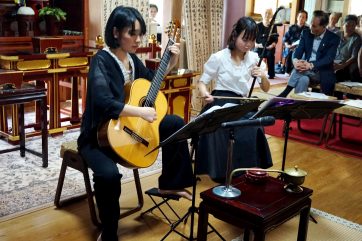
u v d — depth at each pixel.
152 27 5.50
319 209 3.06
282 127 5.19
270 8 8.41
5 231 2.51
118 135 2.35
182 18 5.55
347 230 2.78
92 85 2.35
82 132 2.48
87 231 2.57
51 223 2.64
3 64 3.88
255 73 3.00
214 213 2.03
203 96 3.00
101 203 2.32
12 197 2.93
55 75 4.18
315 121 5.50
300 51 5.36
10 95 3.14
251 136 3.02
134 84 2.47
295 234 2.69
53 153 3.85
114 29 2.42
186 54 5.45
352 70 5.97
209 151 3.06
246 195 2.07
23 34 4.92
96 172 2.30
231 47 3.02
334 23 7.07
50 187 3.14
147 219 2.74
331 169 3.90
